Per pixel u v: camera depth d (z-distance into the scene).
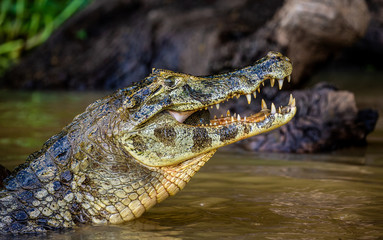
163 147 7.95
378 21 37.00
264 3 27.50
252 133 8.20
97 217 8.00
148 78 8.19
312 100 15.40
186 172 8.22
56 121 18.11
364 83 30.39
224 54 24.02
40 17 37.09
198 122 8.44
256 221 7.95
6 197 7.89
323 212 8.38
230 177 11.07
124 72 29.66
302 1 19.19
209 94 8.19
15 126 17.14
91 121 8.11
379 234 7.22
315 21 19.06
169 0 31.16
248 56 22.59
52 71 30.30
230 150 14.26
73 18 32.62
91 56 30.77
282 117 8.25
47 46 31.89
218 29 25.61
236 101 17.08
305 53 20.12
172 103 8.01
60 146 8.08
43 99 24.47
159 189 8.14
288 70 8.52
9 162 12.10
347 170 11.63
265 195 9.57
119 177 7.92
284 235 7.22
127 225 7.89
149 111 7.92
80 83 29.75
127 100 7.97
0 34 36.78
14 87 29.98
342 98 15.44
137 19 31.33
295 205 8.85
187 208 8.78
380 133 16.44
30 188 7.94
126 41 30.52
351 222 7.82
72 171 7.95
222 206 8.87
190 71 25.75
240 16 26.89
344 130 14.48
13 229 7.77
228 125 8.16
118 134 7.90
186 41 26.97
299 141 14.11
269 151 14.13
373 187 10.06
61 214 7.91
